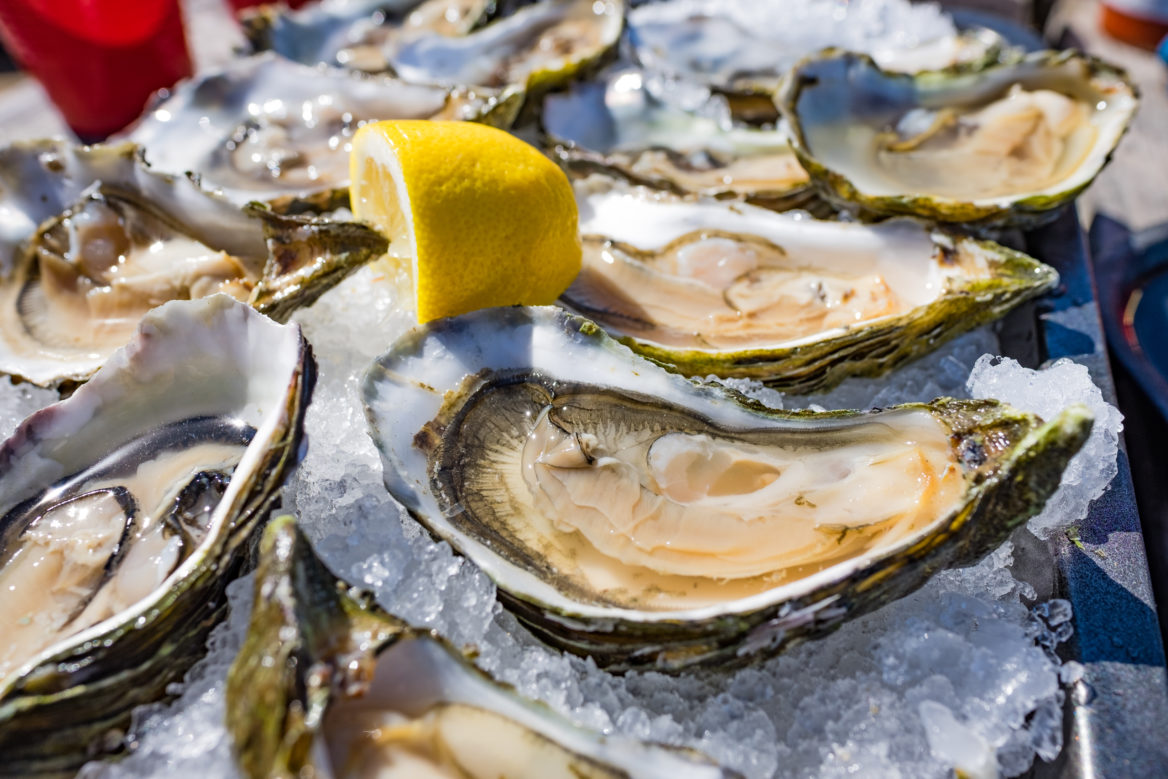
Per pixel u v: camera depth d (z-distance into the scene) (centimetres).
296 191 29
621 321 26
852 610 20
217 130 31
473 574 20
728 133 32
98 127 36
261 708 17
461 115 29
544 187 23
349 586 19
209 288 25
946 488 21
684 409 22
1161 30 43
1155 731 19
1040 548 22
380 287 26
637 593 20
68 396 23
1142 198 35
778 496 21
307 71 32
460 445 22
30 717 18
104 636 18
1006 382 23
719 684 20
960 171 29
